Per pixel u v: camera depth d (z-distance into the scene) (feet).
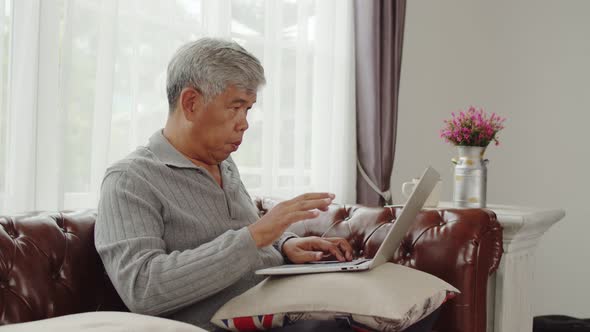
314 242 5.47
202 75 4.73
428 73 12.26
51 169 6.17
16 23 5.90
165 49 7.28
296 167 9.05
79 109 6.50
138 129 7.08
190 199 4.83
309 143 9.24
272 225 4.36
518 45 13.34
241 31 8.34
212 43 4.86
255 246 4.32
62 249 4.64
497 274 6.75
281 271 4.66
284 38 8.90
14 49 5.90
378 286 4.42
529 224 6.64
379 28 9.72
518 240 6.82
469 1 13.14
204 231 4.82
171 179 4.80
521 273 7.06
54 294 4.45
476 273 5.67
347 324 4.67
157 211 4.58
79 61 6.48
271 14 8.55
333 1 9.38
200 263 4.16
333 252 5.40
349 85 9.68
